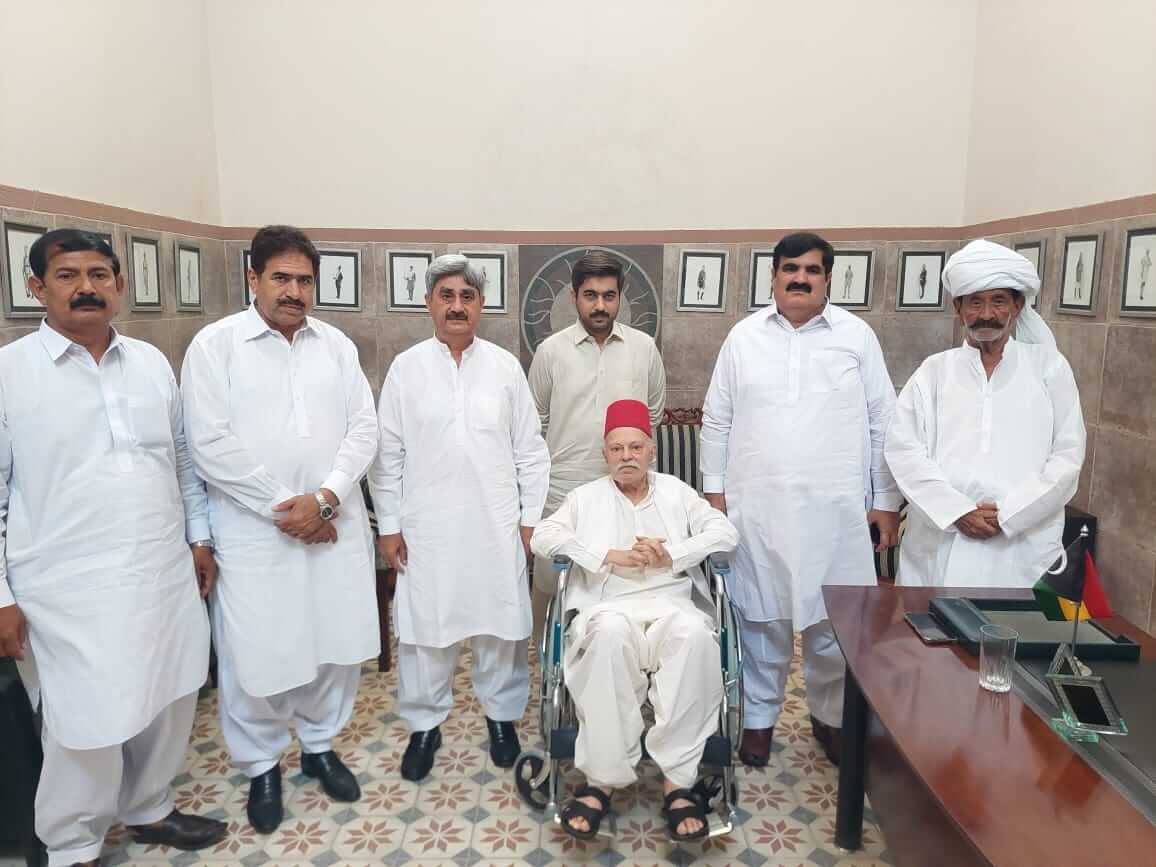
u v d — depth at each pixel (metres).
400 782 2.39
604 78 3.64
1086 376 2.82
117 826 2.18
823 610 2.33
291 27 3.64
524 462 2.43
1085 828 1.12
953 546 2.16
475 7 3.61
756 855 2.06
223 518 2.06
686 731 1.96
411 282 3.79
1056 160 2.98
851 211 3.70
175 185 3.34
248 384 2.02
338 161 3.72
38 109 2.48
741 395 2.37
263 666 2.06
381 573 3.07
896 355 3.79
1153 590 2.48
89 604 1.77
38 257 1.71
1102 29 2.71
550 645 2.16
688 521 2.36
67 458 1.76
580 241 3.75
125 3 2.96
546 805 2.22
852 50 3.59
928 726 1.39
